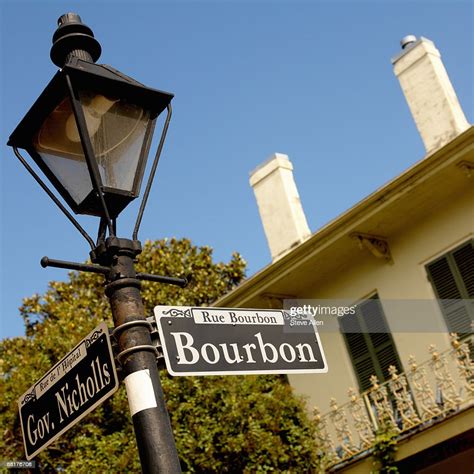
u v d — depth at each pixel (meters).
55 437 3.28
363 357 12.82
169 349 3.11
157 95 3.47
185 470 10.66
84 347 3.21
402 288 12.47
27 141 3.46
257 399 11.48
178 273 19.62
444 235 12.07
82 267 3.09
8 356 13.63
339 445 12.48
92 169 3.17
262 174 14.81
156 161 3.43
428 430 10.77
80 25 3.62
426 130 12.15
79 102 3.23
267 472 11.13
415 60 12.62
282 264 13.12
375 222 12.39
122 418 11.31
